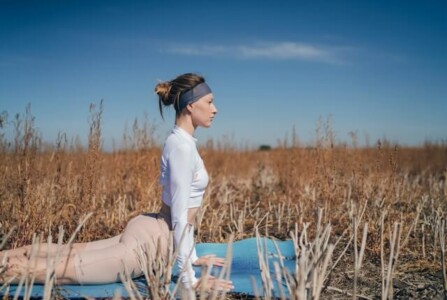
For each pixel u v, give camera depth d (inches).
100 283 144.6
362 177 305.6
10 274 135.0
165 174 149.9
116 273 144.5
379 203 262.8
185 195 143.8
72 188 247.9
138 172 305.4
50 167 282.5
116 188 317.7
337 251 203.9
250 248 185.6
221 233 244.7
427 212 286.7
